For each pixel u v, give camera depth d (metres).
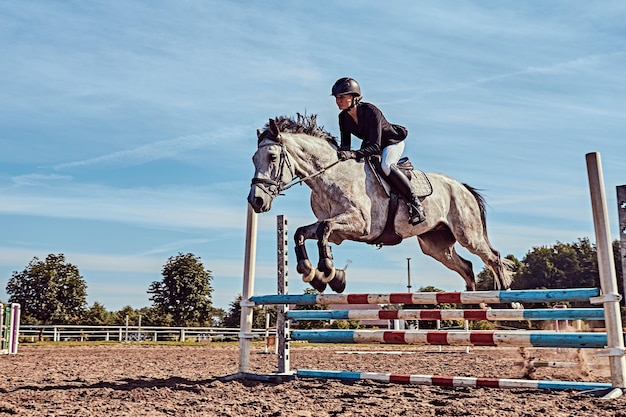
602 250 5.07
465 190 7.27
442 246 7.42
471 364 9.36
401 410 4.41
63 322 26.28
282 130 6.01
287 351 6.45
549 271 39.75
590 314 5.30
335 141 6.36
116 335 23.98
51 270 26.31
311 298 6.10
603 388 5.04
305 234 5.75
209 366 8.84
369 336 6.01
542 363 7.10
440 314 5.80
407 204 6.27
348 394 5.24
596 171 5.12
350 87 6.19
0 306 12.08
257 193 5.68
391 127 6.43
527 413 4.26
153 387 5.63
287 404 4.71
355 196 5.95
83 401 4.79
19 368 8.35
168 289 28.97
